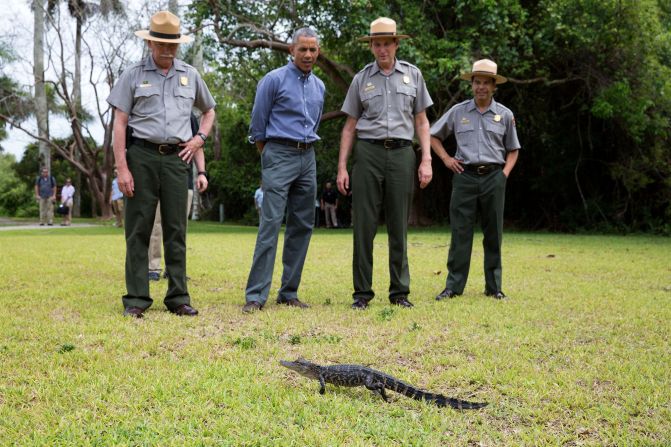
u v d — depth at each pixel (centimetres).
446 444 313
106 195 3347
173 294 611
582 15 2008
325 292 751
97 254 1119
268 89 641
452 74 2098
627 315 612
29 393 371
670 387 397
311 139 657
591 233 2225
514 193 2602
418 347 483
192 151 609
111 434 314
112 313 593
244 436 314
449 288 728
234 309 628
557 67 2222
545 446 314
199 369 418
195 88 624
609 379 412
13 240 1476
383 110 657
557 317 600
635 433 330
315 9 2116
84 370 415
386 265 1028
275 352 467
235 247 1356
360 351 470
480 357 461
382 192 667
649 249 1397
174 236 609
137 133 591
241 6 2198
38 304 633
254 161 3734
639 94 2075
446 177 2666
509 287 793
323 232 2202
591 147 2186
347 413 349
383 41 651
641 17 1998
